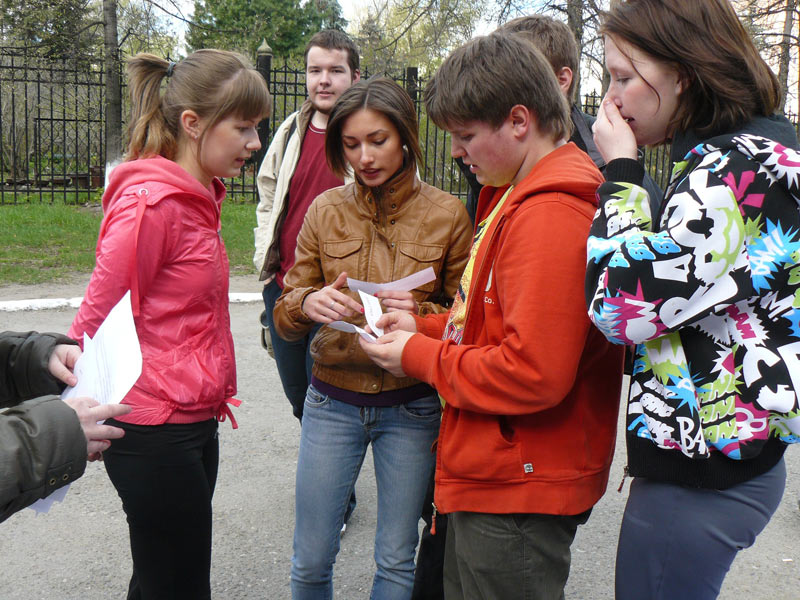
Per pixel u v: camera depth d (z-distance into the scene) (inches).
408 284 83.8
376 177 86.5
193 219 80.7
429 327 82.8
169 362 79.2
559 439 66.5
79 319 78.4
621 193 60.9
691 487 62.6
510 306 63.3
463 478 68.5
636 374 63.9
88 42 741.3
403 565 88.5
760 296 59.2
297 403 137.6
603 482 69.9
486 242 69.1
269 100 85.4
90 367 66.9
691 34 59.9
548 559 67.9
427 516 100.3
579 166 66.7
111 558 124.3
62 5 727.7
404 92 85.7
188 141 83.3
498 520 67.4
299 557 89.8
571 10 434.3
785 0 497.0
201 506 82.3
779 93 62.5
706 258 56.8
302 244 95.6
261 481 152.6
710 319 60.4
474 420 67.4
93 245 395.2
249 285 323.6
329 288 85.7
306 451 89.9
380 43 673.6
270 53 521.7
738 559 129.1
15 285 307.4
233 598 114.6
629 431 64.4
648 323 58.0
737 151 58.4
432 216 89.3
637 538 65.4
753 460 61.1
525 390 62.4
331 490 88.7
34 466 56.6
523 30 107.3
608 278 58.5
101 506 141.0
